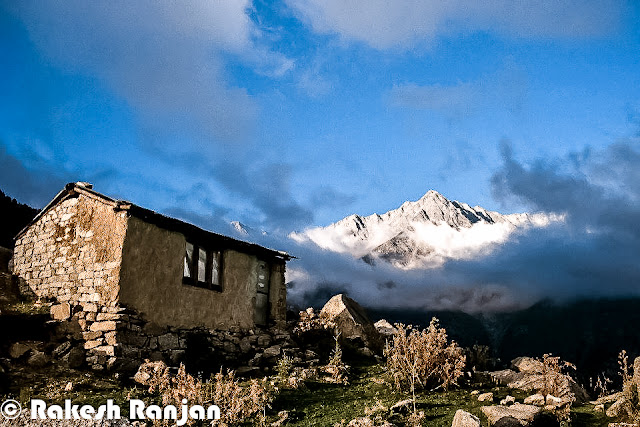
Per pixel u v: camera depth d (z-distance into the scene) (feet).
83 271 51.67
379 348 72.49
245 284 63.52
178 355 50.57
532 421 31.12
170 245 54.44
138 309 49.47
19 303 53.36
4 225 86.07
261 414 35.45
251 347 60.23
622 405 34.14
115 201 51.01
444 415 35.27
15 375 37.93
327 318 73.46
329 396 42.27
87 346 46.21
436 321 49.70
